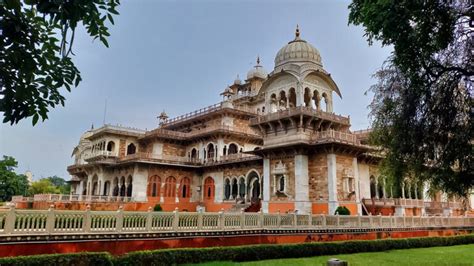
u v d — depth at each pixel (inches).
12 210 462.6
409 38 375.2
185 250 569.9
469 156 430.0
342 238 850.8
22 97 188.5
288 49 1366.9
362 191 1296.8
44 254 465.4
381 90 514.6
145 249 572.4
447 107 433.4
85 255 475.8
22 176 2903.5
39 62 197.5
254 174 1496.1
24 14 190.9
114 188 1829.5
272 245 671.1
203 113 1909.4
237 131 1753.2
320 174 1178.6
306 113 1189.1
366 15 385.7
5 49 180.5
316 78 1305.4
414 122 456.4
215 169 1713.8
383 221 954.7
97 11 199.6
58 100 207.8
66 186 4005.9
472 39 414.3
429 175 487.5
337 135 1152.8
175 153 1902.1
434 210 1417.3
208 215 661.9
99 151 1867.6
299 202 1167.6
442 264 619.8
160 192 1680.6
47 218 490.9
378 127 538.0
